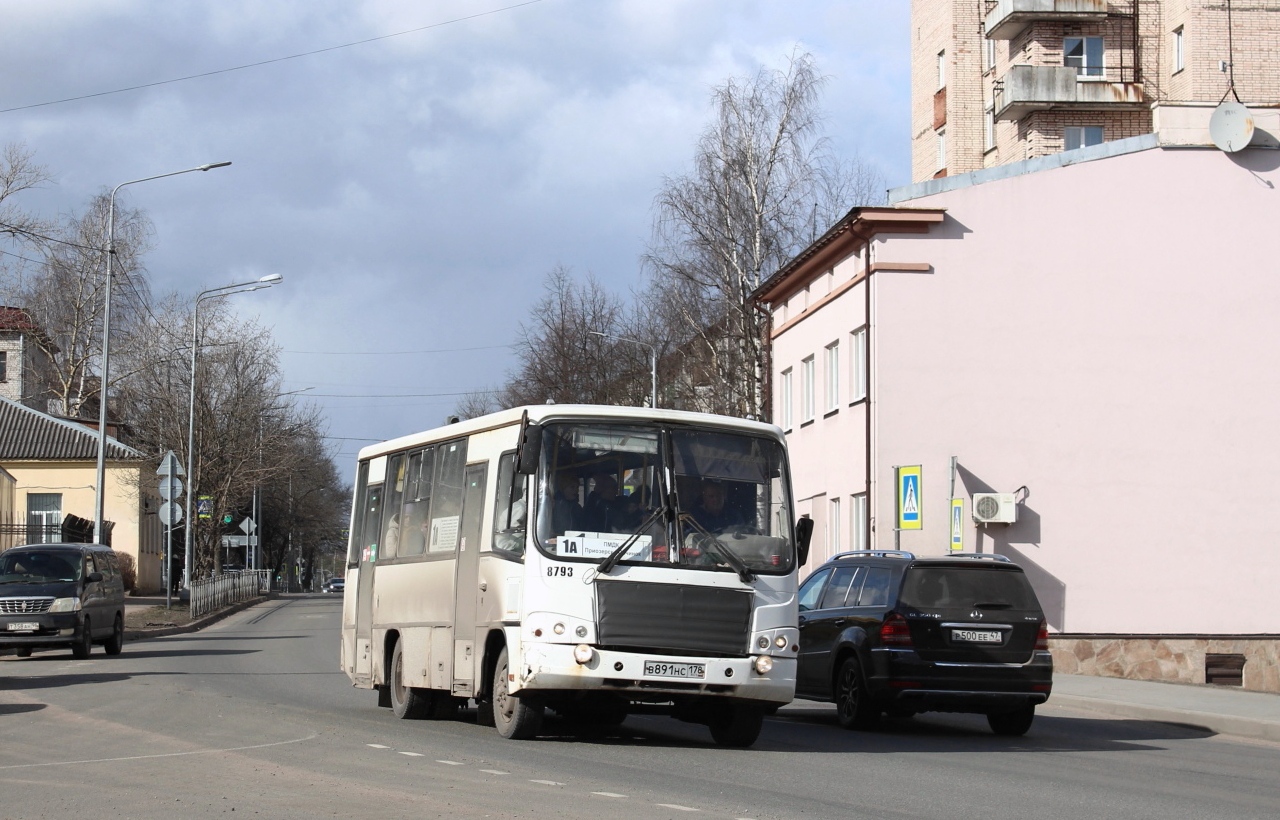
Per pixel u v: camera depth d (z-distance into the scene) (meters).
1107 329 30.05
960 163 54.12
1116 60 50.09
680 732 15.58
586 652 12.71
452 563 14.87
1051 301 30.09
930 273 30.02
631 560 12.98
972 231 30.16
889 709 16.70
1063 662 29.12
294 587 122.44
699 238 44.03
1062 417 29.86
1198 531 29.77
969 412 29.78
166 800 9.39
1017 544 29.47
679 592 13.00
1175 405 29.98
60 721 15.15
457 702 16.30
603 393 81.06
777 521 13.60
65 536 47.78
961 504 28.84
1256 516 29.86
